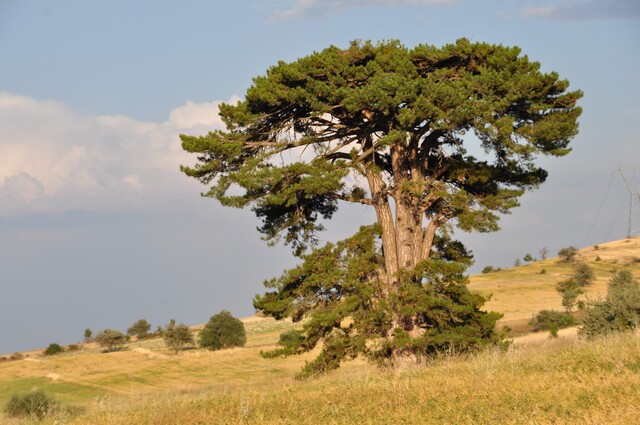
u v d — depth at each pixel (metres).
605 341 20.48
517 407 12.99
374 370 25.14
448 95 27.95
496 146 29.94
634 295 29.70
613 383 14.25
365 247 29.77
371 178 31.38
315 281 28.84
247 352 67.19
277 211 32.59
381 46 31.09
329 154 31.11
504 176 32.00
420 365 24.09
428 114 28.17
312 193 29.06
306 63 30.05
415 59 30.66
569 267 144.25
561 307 90.06
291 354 29.41
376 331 28.83
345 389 17.88
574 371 16.88
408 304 28.59
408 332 29.27
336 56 30.28
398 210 31.20
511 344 28.09
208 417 15.77
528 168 31.98
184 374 57.34
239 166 31.03
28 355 115.88
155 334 125.62
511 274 139.38
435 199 30.98
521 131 29.08
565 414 12.07
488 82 28.77
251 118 30.14
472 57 30.47
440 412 13.23
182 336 85.19
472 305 28.97
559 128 28.70
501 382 15.80
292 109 31.00
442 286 29.28
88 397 48.78
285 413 15.36
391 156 32.09
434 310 28.89
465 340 27.83
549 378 15.85
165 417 16.06
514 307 93.75
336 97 29.22
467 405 13.59
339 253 29.81
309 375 27.89
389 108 28.78
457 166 31.36
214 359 63.62
